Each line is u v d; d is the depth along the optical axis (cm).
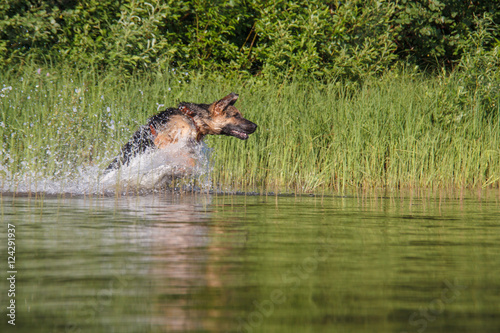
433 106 4225
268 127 3981
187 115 3447
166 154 3391
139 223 2173
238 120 3475
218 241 1847
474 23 6244
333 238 1930
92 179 3306
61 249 1714
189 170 3422
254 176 3675
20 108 3716
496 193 3516
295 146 3878
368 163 3731
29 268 1497
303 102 4316
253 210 2598
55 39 5188
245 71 5356
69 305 1223
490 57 4622
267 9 5416
